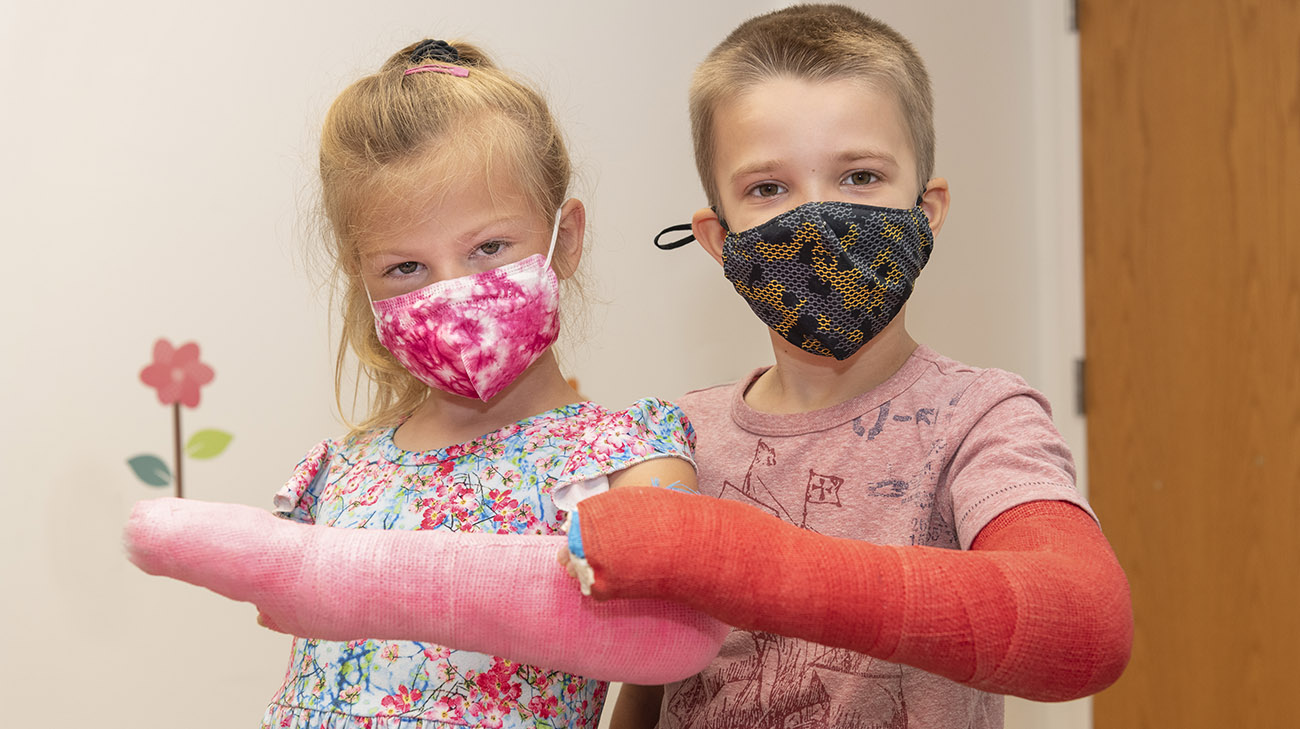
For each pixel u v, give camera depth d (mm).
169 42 1302
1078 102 1811
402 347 716
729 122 769
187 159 1311
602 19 1542
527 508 704
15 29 1235
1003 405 704
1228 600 1504
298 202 1359
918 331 1709
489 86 758
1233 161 1486
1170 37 1599
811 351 782
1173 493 1608
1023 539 528
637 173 1563
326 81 1378
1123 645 475
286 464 1360
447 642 516
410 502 729
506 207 716
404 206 698
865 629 451
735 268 781
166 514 521
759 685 759
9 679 1218
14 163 1234
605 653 515
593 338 1519
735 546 455
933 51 1725
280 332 1358
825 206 729
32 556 1232
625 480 696
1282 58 1407
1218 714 1519
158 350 825
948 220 1752
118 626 1270
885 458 761
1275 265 1420
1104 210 1752
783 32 788
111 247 1275
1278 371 1416
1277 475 1418
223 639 1330
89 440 1261
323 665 698
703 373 1620
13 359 1230
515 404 769
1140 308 1674
